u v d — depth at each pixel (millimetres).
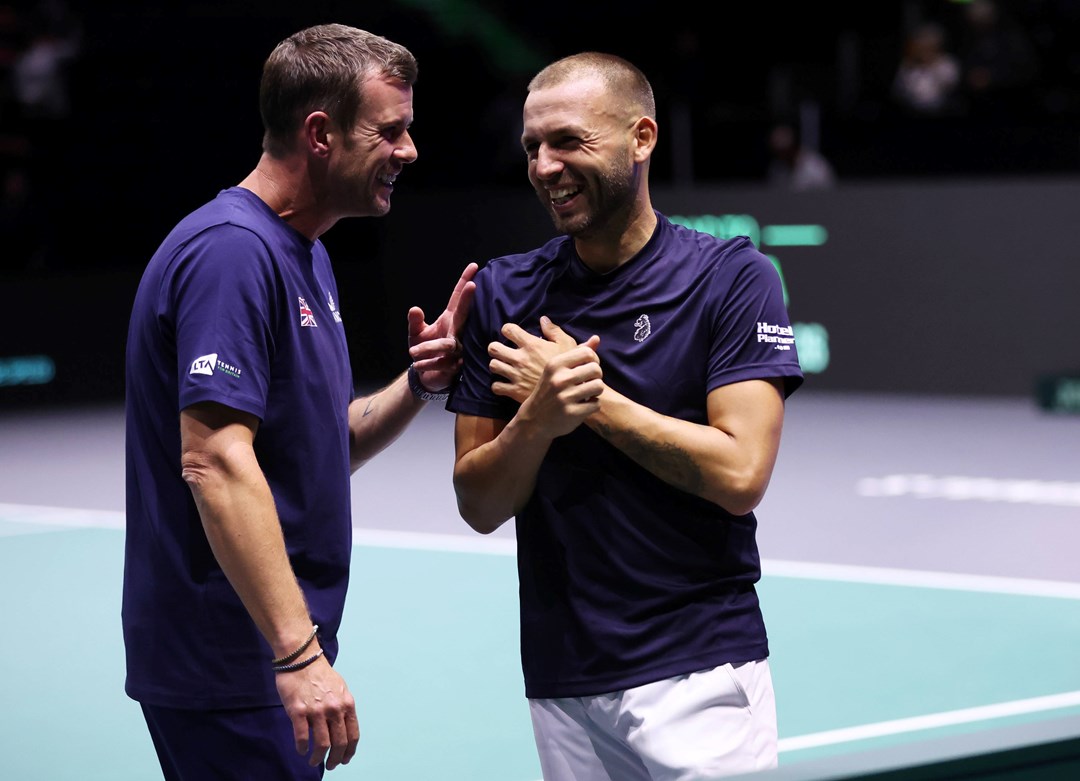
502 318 4430
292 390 4195
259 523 3926
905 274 17672
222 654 4137
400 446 16328
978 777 2367
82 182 23203
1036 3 21469
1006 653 8195
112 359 20375
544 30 25234
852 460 14438
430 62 24875
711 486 4074
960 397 17500
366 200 4312
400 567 10648
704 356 4254
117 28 24875
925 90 20516
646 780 4309
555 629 4277
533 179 4234
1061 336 16859
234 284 3998
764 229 18359
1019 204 16969
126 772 6699
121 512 13047
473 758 6785
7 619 9453
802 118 20312
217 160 23922
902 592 9609
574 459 4242
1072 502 12234
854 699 7469
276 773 4195
